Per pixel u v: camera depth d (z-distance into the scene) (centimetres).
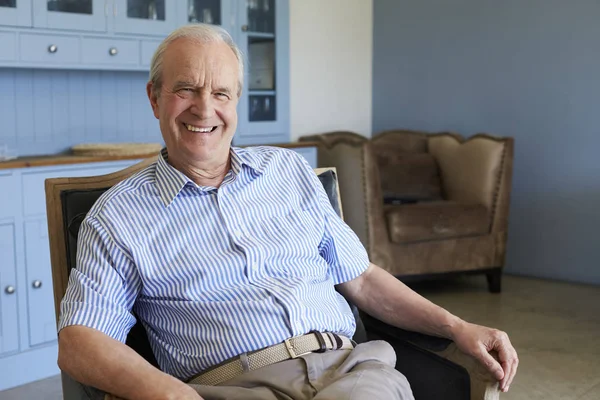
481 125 470
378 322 169
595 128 423
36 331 292
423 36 491
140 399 125
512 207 460
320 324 155
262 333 148
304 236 164
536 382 284
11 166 278
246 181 163
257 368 146
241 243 155
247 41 396
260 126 412
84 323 136
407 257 397
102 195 154
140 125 374
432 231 397
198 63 155
